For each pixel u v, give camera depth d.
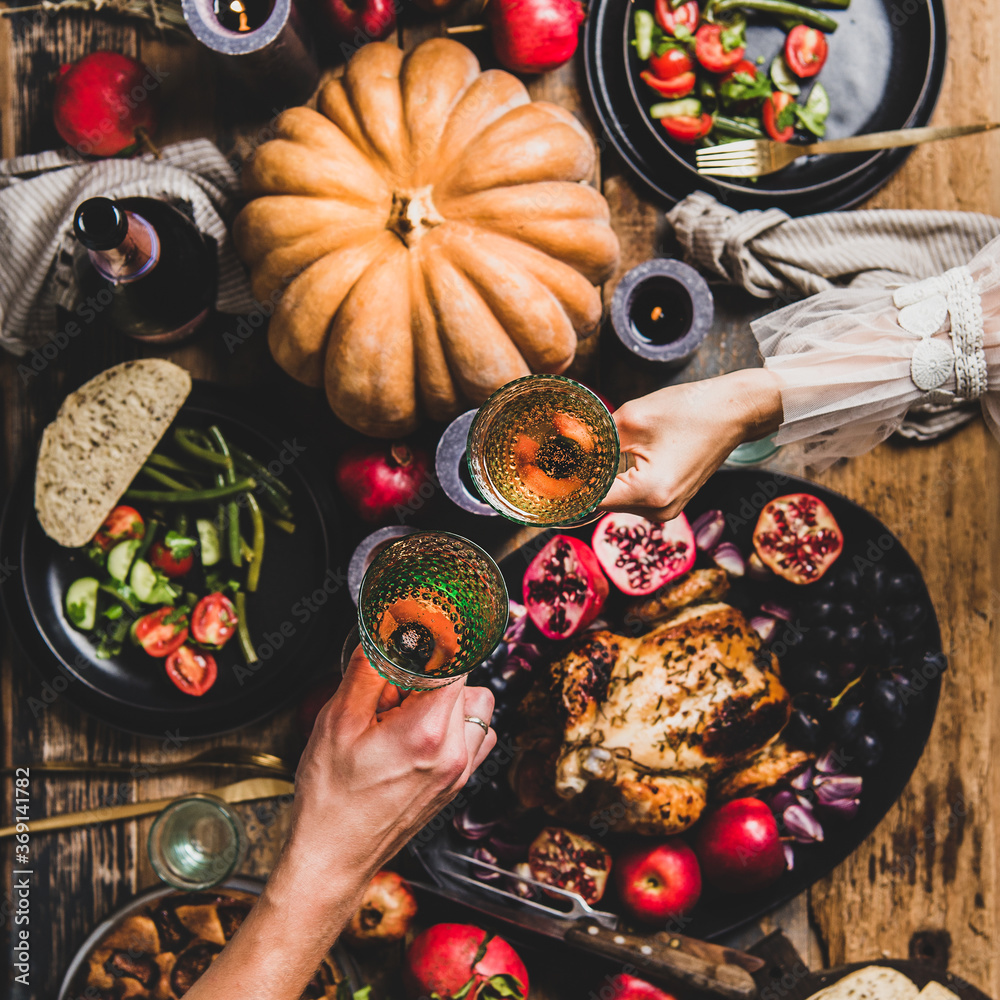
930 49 1.13
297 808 0.70
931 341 0.88
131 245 0.89
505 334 0.99
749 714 1.03
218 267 1.12
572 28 1.08
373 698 0.70
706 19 1.12
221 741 1.16
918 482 1.18
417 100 0.98
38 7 1.14
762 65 1.15
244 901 1.11
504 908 1.08
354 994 1.05
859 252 1.12
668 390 0.88
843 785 1.09
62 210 1.09
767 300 1.16
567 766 1.02
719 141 1.14
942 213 1.10
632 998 1.10
